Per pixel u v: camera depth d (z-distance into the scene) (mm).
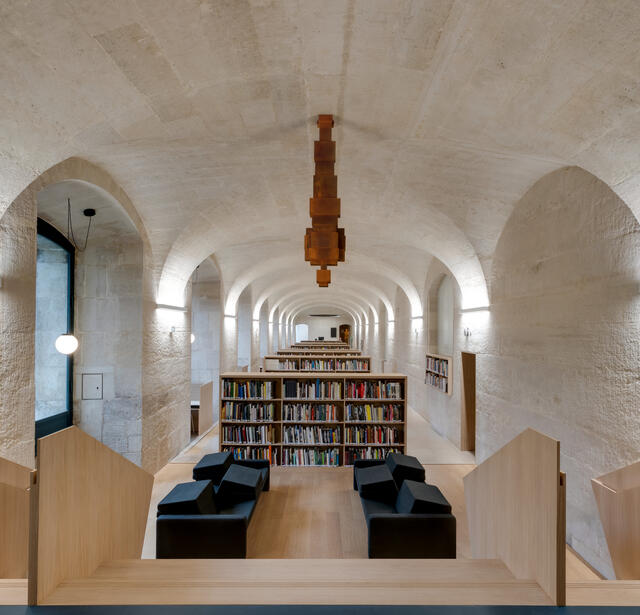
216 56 3047
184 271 7625
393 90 3582
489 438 6730
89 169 4754
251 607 1846
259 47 2982
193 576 2352
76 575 2260
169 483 6590
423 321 11609
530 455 2213
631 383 3592
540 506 2084
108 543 2689
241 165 5281
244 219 7246
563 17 2441
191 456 7926
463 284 7730
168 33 2748
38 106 3109
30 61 2766
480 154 4613
